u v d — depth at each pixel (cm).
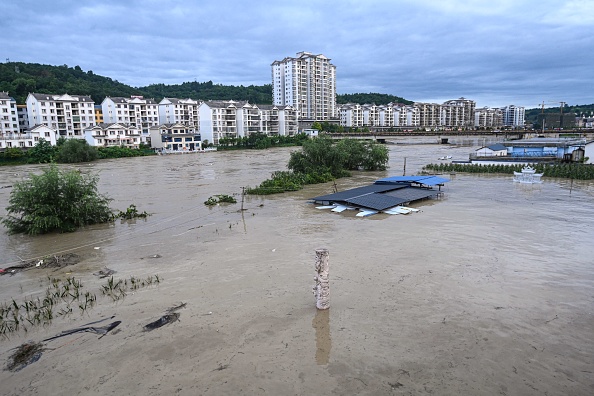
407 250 1905
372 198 3002
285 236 2209
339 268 1678
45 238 2355
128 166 6906
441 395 897
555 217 2572
